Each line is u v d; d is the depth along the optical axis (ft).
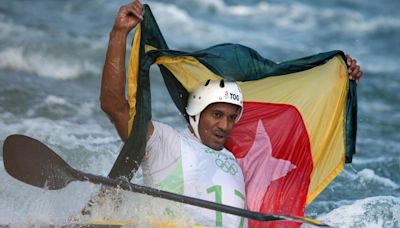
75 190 75.15
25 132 110.73
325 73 81.15
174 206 69.10
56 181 68.95
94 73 160.04
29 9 207.82
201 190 69.82
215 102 71.87
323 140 81.05
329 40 239.71
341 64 81.15
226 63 77.20
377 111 155.43
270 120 80.07
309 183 79.97
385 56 222.89
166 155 70.08
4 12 199.21
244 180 77.61
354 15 270.26
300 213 78.54
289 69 79.46
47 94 136.98
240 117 76.07
